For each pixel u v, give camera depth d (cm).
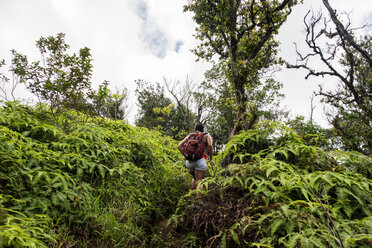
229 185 289
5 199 200
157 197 363
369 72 1070
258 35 962
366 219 191
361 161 283
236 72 712
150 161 440
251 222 224
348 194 231
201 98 1377
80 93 462
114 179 330
